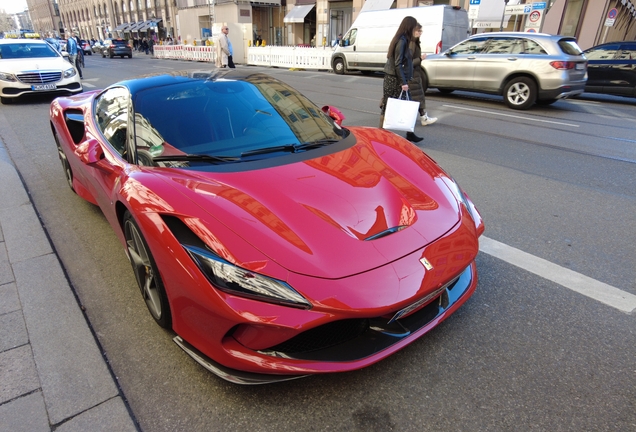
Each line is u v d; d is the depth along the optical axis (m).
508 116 8.84
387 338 1.91
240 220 1.90
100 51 38.53
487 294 2.68
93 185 3.11
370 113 8.60
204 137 2.60
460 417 1.83
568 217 3.85
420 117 7.88
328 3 28.59
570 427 1.77
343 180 2.30
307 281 1.71
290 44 33.06
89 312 2.56
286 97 3.17
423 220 2.12
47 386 2.01
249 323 1.68
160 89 2.88
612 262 3.07
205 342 1.85
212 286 1.74
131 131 2.63
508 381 2.01
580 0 19.52
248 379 1.79
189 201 2.01
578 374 2.04
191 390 1.98
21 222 3.71
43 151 5.90
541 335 2.31
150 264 2.10
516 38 9.88
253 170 2.33
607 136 7.06
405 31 6.32
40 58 10.38
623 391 1.95
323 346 1.85
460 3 22.41
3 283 2.83
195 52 27.86
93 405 1.91
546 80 9.26
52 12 97.56
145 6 53.59
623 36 26.02
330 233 1.91
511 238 3.44
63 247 3.32
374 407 1.88
